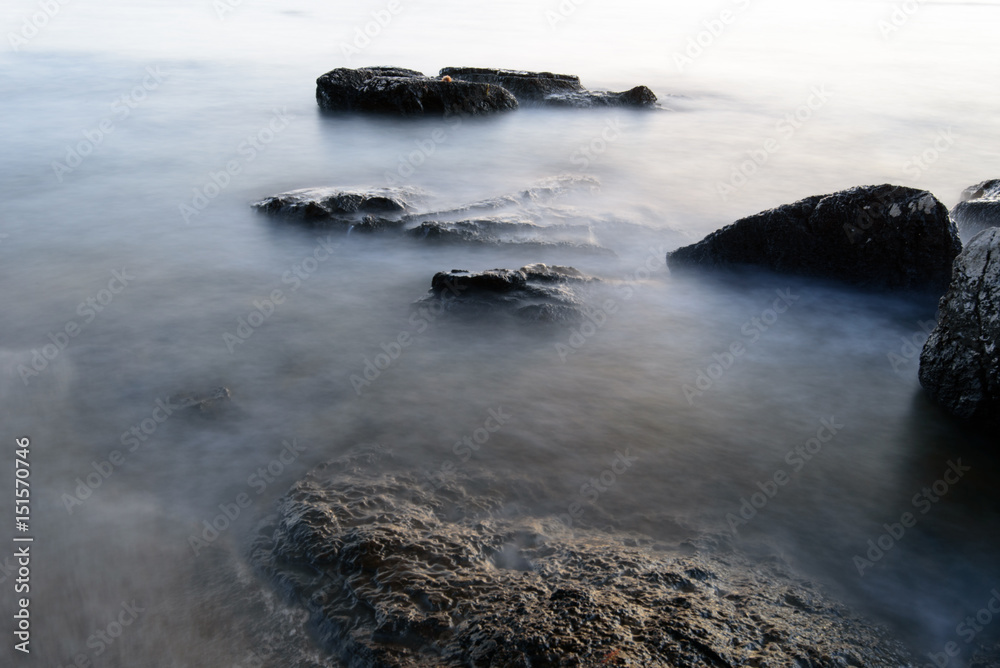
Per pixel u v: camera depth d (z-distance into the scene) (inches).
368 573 60.6
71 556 65.3
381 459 76.9
